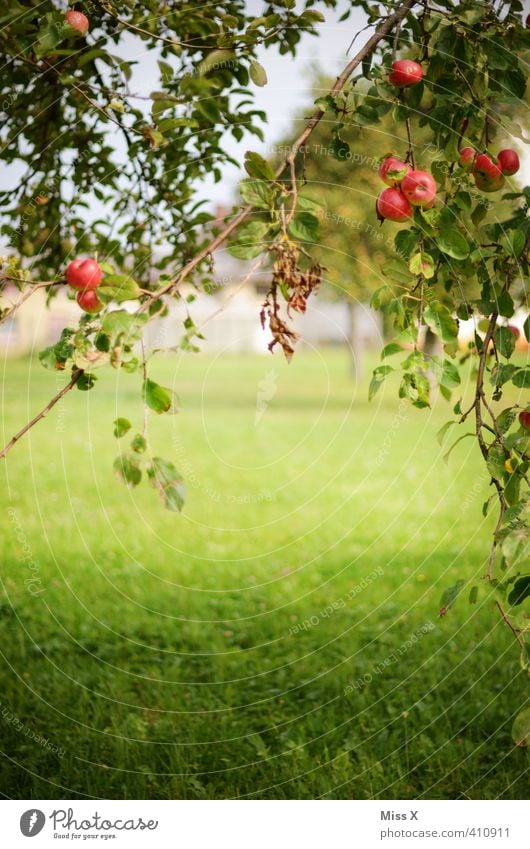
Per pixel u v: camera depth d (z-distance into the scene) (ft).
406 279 6.75
